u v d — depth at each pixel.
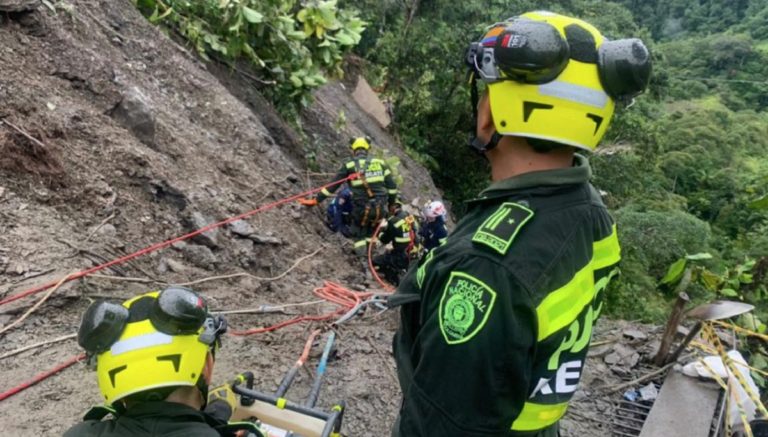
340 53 10.19
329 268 6.05
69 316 3.58
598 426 3.70
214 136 6.73
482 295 1.22
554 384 1.35
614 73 1.35
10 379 3.03
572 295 1.30
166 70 6.88
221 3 8.10
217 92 7.34
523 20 1.41
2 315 3.39
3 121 4.31
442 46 16.00
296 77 9.22
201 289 4.41
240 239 5.32
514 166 1.44
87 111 5.14
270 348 3.81
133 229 4.57
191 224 5.00
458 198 18.09
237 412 2.14
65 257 3.89
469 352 1.21
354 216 6.97
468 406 1.22
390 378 3.76
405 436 1.33
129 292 3.92
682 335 4.70
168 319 1.59
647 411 3.84
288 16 9.09
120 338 1.59
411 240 7.20
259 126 7.57
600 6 23.97
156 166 5.21
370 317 4.61
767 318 5.11
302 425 2.12
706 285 5.12
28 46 5.21
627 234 16.94
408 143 16.31
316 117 10.79
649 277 13.40
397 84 16.53
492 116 1.43
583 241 1.35
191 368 1.62
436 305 1.30
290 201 6.72
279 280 5.14
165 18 7.98
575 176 1.39
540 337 1.26
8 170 4.20
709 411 3.57
